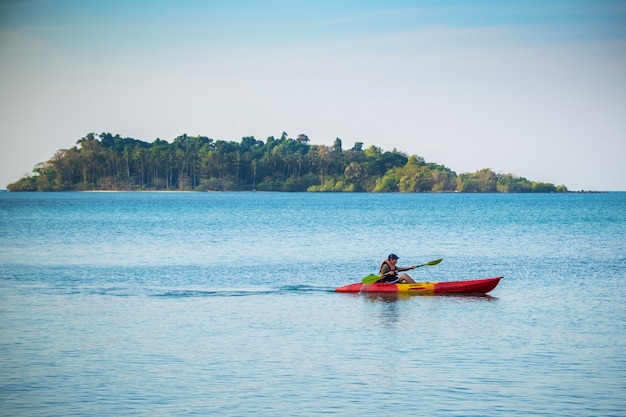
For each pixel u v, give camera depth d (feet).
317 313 84.89
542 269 130.11
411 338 70.28
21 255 158.81
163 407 50.44
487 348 65.82
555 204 558.56
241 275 123.13
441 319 80.64
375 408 50.06
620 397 52.16
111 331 73.87
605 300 93.09
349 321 79.51
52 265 138.62
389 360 61.72
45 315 83.30
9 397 52.49
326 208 464.65
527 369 58.85
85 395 52.85
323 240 201.87
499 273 125.08
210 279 117.50
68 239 205.05
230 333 72.90
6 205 510.99
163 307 89.30
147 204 539.70
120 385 55.01
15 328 75.56
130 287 107.65
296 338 70.54
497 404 50.80
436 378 56.49
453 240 201.67
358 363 60.80
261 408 50.11
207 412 49.47
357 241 198.80
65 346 67.15
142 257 154.30
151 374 57.82
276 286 109.19
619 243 187.62
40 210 424.46
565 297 96.02
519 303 91.40
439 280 119.85
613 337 70.23
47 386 54.90
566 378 56.49
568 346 66.49
